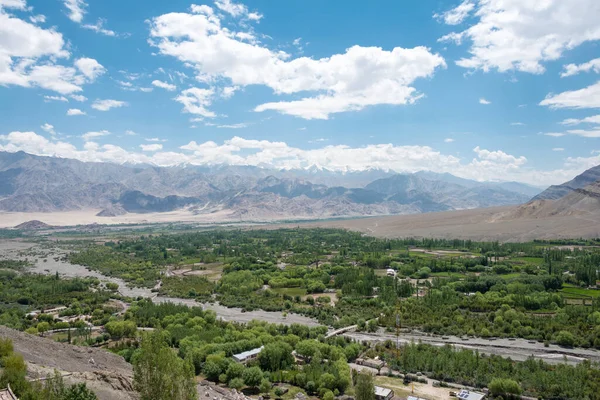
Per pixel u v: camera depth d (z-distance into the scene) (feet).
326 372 576.61
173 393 297.94
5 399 293.84
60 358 477.77
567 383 532.73
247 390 558.97
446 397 529.45
